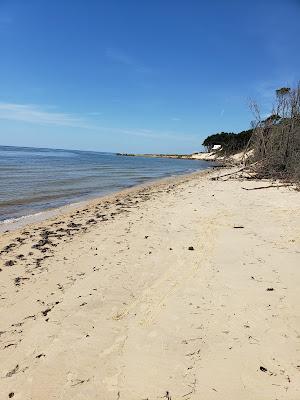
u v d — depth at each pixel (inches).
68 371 151.3
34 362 157.9
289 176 907.4
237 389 137.3
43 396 137.6
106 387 141.3
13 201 652.7
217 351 161.0
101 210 550.6
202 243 329.1
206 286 231.6
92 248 329.1
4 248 338.0
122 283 243.1
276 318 187.3
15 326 188.4
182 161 3799.2
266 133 1275.8
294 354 156.7
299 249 297.1
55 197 719.1
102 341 172.2
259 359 154.3
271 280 236.2
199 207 522.0
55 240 364.5
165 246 326.3
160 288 232.7
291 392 134.6
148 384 141.9
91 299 219.0
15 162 2025.1
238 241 327.6
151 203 599.8
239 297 213.2
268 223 394.6
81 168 1796.3
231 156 3068.4
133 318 193.8
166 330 180.1
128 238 359.9
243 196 626.5
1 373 151.2
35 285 243.8
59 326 187.2
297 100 1060.5
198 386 139.8
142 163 2950.3
